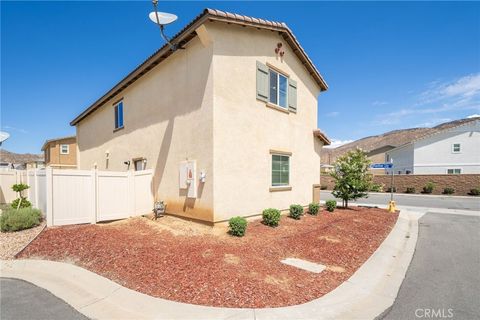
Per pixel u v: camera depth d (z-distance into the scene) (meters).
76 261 6.07
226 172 8.68
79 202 9.02
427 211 16.39
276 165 10.92
